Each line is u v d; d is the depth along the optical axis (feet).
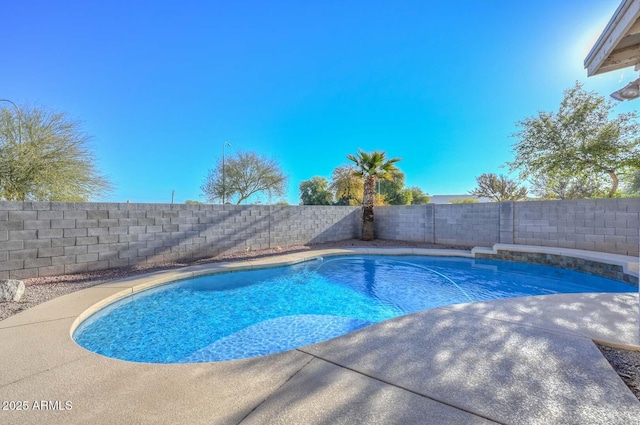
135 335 13.00
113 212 21.80
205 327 13.97
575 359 7.77
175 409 5.98
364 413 5.68
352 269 26.68
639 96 10.19
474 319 10.93
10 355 8.63
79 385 6.98
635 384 6.72
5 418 5.72
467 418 5.47
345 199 72.95
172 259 25.00
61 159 34.76
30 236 18.24
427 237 37.99
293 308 16.78
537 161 38.40
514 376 6.97
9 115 33.47
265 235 32.35
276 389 6.65
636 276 18.57
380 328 10.16
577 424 5.28
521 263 27.07
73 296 15.02
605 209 24.85
